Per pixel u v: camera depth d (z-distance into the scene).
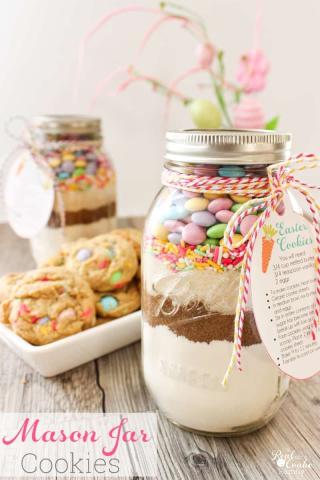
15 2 0.71
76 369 0.42
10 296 0.43
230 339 0.33
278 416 0.37
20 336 0.40
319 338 0.34
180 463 0.33
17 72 0.74
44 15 0.72
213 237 0.32
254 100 0.65
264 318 0.32
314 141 0.82
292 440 0.35
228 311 0.32
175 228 0.33
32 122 0.56
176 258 0.33
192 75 0.78
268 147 0.31
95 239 0.48
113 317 0.45
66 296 0.41
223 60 0.77
